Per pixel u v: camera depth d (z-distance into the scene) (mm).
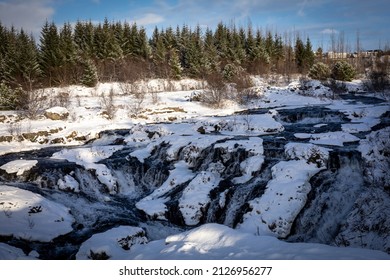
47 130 22375
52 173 15695
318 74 38562
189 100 31719
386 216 10312
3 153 19297
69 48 46594
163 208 13648
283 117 23453
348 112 22281
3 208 12094
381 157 12992
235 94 32062
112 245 9797
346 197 12203
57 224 12195
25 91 29906
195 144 17047
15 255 9375
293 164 13531
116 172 16922
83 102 31578
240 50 53812
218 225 8641
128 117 26484
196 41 56469
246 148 15555
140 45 55500
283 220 11328
